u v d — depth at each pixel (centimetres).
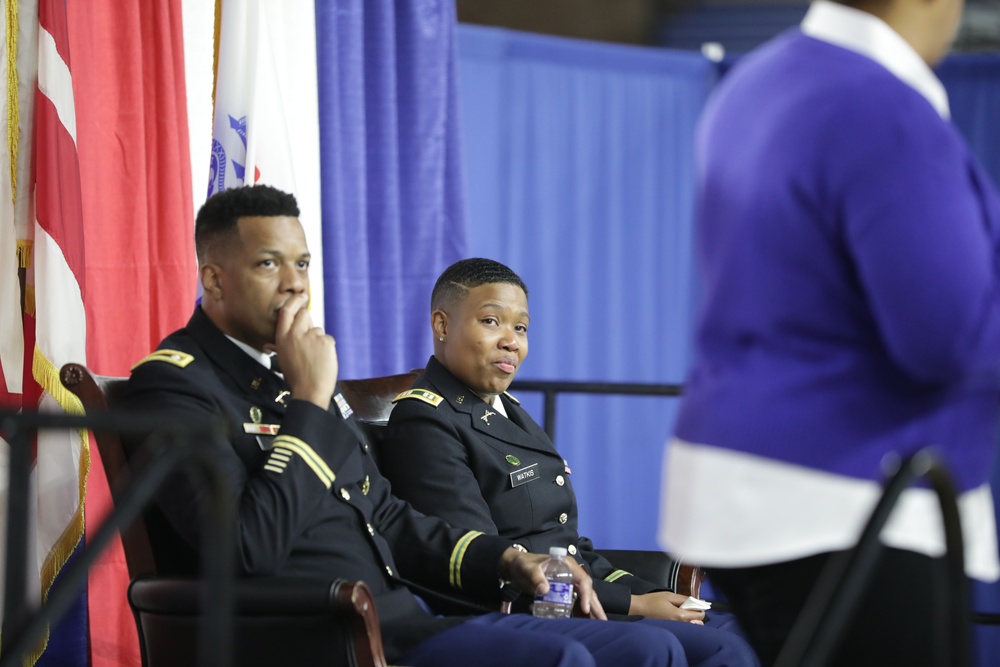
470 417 749
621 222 1552
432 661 601
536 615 687
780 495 382
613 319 1548
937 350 361
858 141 375
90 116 880
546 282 1505
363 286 1066
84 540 857
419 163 1123
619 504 1549
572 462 1523
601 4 1769
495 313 755
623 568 806
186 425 381
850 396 380
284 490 582
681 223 1591
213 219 646
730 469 388
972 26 1698
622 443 1550
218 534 392
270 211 643
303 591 549
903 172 367
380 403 798
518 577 658
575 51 1513
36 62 831
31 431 378
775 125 395
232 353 640
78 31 877
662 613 734
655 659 612
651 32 1789
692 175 1598
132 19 897
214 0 962
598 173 1537
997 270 378
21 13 826
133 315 889
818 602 353
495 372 755
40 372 802
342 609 546
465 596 685
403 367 1111
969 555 396
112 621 870
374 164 1095
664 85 1574
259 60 940
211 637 388
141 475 370
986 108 1567
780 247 388
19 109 828
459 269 771
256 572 573
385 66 1098
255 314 639
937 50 418
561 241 1517
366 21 1094
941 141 375
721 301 404
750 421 386
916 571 383
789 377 384
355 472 663
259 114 940
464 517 715
